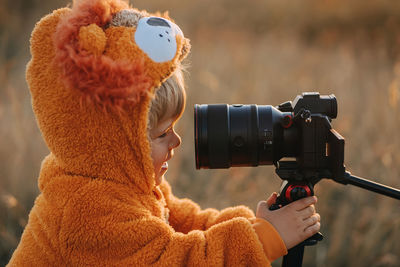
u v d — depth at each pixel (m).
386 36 6.43
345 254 2.54
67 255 1.18
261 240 1.21
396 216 2.64
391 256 2.42
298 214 1.24
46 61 1.22
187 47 1.38
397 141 3.18
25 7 6.72
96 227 1.16
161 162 1.34
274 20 8.40
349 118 3.68
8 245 2.46
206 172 3.23
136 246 1.17
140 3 7.88
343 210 2.69
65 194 1.20
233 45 6.43
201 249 1.18
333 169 1.21
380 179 2.99
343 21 7.95
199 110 1.28
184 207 1.62
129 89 1.12
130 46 1.17
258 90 4.24
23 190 2.86
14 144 3.07
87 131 1.19
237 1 9.08
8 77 3.89
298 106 1.27
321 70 5.29
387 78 4.39
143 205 1.26
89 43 1.13
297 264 1.28
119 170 1.23
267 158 1.29
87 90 1.13
